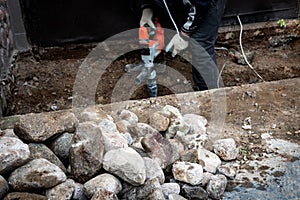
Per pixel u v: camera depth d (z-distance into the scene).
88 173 1.55
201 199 1.65
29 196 1.44
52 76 3.11
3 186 1.43
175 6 2.45
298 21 3.38
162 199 1.54
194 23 2.40
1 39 2.79
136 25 3.29
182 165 1.69
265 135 2.01
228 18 3.34
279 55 3.31
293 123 2.09
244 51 3.35
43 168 1.49
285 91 2.36
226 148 1.84
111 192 1.45
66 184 1.51
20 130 1.62
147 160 1.66
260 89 2.38
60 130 1.66
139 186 1.57
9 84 2.82
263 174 1.77
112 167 1.55
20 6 3.12
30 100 2.88
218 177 1.70
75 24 3.25
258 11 3.35
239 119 2.13
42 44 3.29
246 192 1.69
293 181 1.73
